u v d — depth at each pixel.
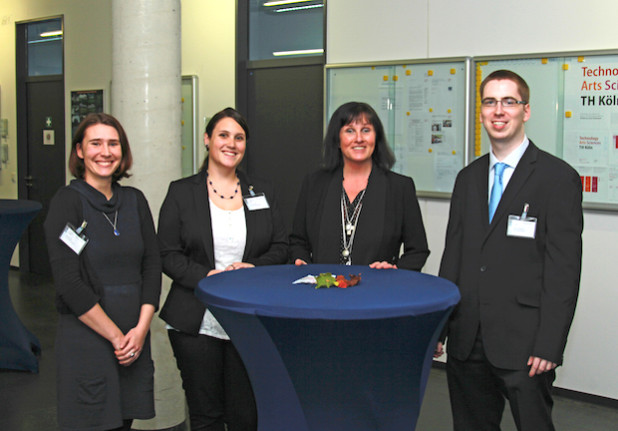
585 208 4.09
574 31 4.05
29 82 7.80
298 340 1.85
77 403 2.40
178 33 3.70
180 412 3.72
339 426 1.95
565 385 4.23
